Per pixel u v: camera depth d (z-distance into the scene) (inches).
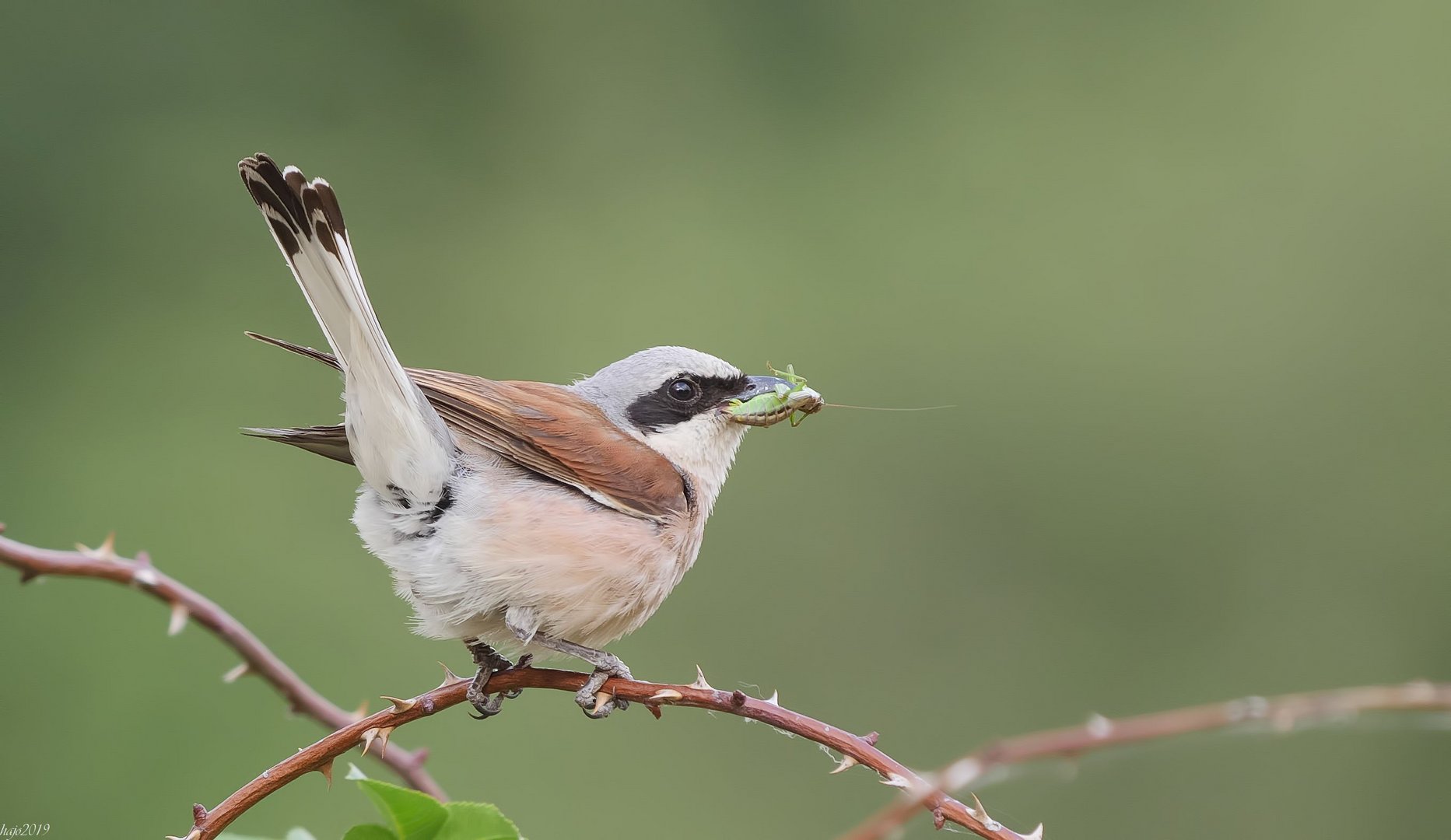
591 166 606.2
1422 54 603.5
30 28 555.8
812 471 520.4
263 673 214.1
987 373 553.0
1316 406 546.6
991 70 633.6
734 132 622.8
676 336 561.9
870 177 614.9
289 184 201.8
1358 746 439.8
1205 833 430.6
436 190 592.1
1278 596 518.6
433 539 223.3
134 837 420.5
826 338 561.3
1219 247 577.9
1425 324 560.7
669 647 482.6
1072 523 527.2
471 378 241.1
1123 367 553.9
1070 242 582.6
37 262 538.9
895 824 172.7
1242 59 618.8
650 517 232.7
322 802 424.5
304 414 529.3
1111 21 637.3
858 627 497.7
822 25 633.6
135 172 555.8
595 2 614.2
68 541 479.8
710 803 441.4
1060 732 177.0
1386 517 525.7
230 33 578.9
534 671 205.5
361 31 592.1
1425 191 574.2
